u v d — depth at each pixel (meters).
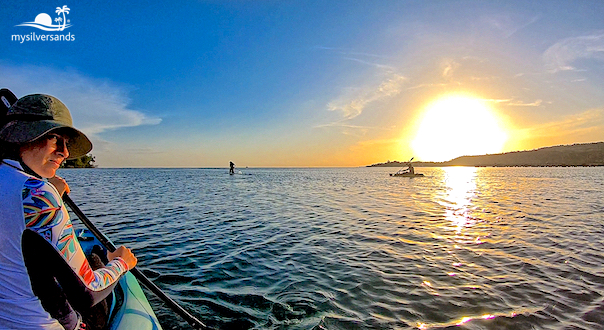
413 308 4.05
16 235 1.35
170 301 2.77
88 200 14.97
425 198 17.30
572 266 5.59
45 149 1.56
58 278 1.48
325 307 4.08
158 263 5.72
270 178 48.28
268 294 4.46
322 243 7.26
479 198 17.05
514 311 3.94
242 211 12.21
